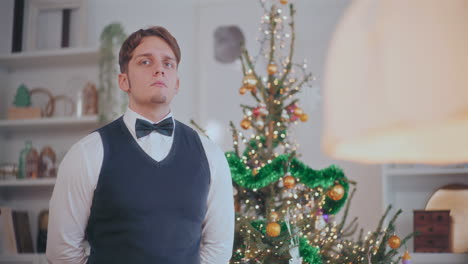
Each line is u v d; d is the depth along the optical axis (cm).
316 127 402
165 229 178
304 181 264
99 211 179
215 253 194
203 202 188
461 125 398
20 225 423
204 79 419
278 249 247
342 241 285
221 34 421
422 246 380
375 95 404
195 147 193
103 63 414
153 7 436
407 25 407
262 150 279
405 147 400
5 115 453
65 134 445
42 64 447
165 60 187
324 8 411
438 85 402
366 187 396
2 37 451
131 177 179
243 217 251
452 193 394
